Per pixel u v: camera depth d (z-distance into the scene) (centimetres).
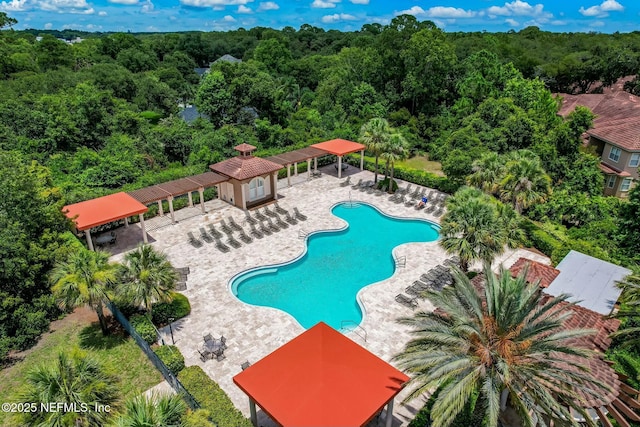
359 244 2888
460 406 1162
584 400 1234
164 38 12244
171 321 2020
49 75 5550
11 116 4153
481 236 2006
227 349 1844
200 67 13088
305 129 5403
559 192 3400
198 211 3334
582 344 1608
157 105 6538
